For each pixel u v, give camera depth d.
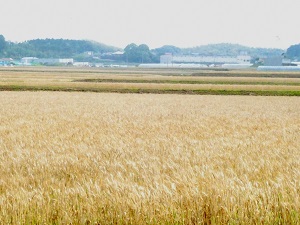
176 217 7.90
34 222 7.83
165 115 38.69
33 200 8.40
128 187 9.13
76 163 13.85
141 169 12.78
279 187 9.27
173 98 68.75
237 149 17.91
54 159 14.55
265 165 13.19
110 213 7.97
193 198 8.49
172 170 12.43
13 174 12.30
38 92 78.69
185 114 40.28
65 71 196.00
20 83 93.25
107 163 13.84
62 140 19.98
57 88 88.81
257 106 54.28
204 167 12.46
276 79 120.88
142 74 167.75
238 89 87.62
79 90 86.56
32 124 28.94
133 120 33.47
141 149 17.67
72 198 8.56
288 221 7.96
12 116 35.59
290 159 14.85
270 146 19.12
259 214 7.98
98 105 51.97
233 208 8.13
